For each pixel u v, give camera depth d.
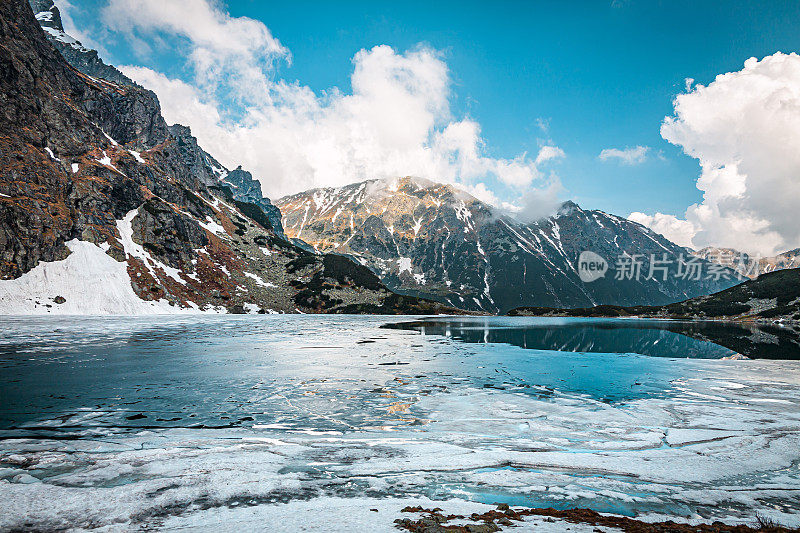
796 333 96.12
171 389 30.73
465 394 30.27
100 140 179.62
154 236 160.38
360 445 18.22
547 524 9.95
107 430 20.67
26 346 51.72
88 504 11.65
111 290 126.50
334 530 9.41
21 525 10.31
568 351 58.53
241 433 20.45
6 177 121.81
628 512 11.88
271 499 12.18
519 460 16.31
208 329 83.75
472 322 136.75
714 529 9.97
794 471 15.65
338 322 118.00
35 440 18.69
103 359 43.47
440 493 13.09
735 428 21.56
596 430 21.33
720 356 55.03
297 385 32.78
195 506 11.55
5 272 110.88
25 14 164.00
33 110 145.62
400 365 43.72
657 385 34.22
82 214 139.12
